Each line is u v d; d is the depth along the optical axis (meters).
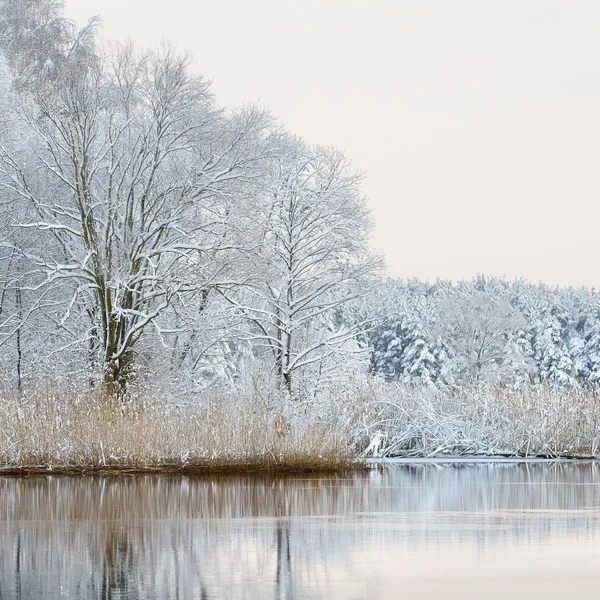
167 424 39.78
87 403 39.50
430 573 16.44
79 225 46.84
